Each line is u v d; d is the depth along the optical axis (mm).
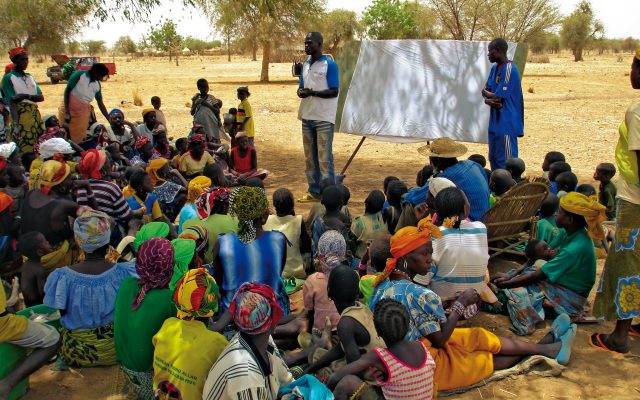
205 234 5133
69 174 5426
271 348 3584
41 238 4938
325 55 8836
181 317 3527
